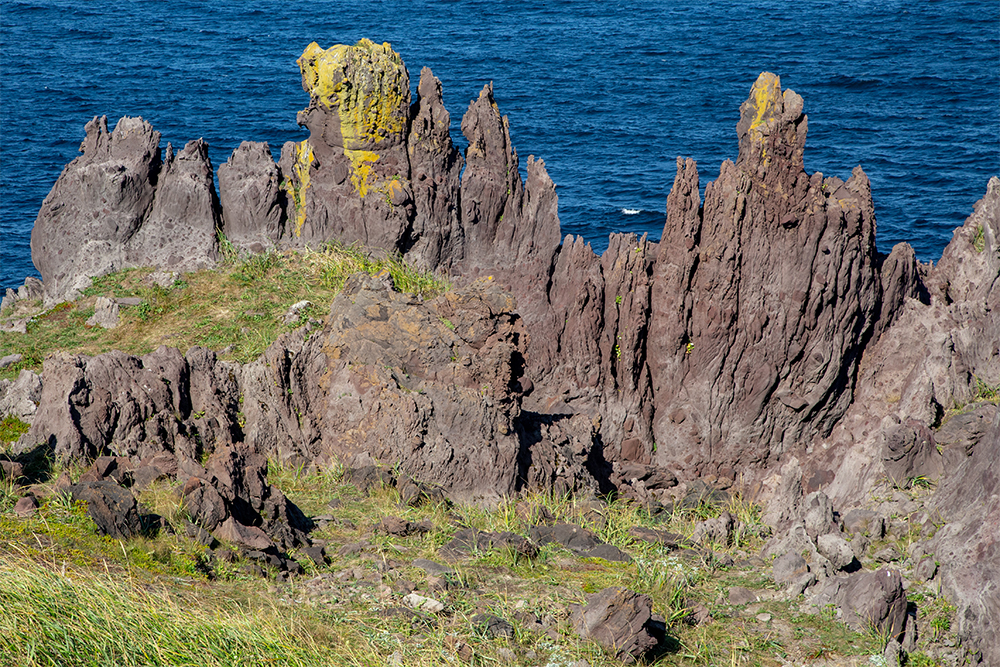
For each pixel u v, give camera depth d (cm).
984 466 1936
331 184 3241
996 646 1616
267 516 1945
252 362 2584
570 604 1678
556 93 12988
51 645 1319
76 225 3164
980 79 12988
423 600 1641
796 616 1725
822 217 2700
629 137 10431
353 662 1433
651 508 2459
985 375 2634
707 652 1602
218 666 1359
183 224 3198
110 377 2353
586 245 3005
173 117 11400
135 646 1357
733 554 2061
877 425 2730
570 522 2194
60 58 15600
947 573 1762
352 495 2208
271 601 1590
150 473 2020
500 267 3222
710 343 2812
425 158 3225
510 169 3228
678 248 2794
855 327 2783
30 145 9862
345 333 2538
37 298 3234
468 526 2066
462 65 15338
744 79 13775
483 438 2338
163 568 1633
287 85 13550
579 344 2869
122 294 3053
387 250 3198
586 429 2683
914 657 1638
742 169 2745
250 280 3103
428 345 2470
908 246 2816
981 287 2995
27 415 2458
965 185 8331
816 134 10319
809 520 2078
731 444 2850
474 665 1479
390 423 2334
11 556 1527
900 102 11912
